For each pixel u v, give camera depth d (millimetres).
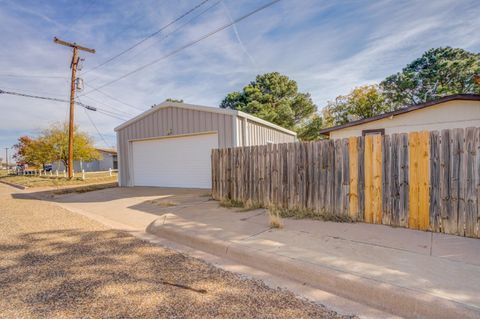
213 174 7469
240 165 6621
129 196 9234
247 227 4438
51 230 4898
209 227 4512
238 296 2447
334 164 4883
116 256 3527
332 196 4902
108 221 5707
